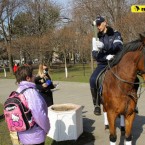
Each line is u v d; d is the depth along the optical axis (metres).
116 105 5.76
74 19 31.58
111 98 5.82
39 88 8.71
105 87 5.98
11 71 40.31
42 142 4.60
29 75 4.58
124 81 5.66
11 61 40.41
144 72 5.47
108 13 27.38
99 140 7.33
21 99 4.38
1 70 48.38
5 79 29.05
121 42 6.35
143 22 18.55
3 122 9.59
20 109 4.34
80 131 7.64
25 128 4.38
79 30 31.56
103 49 6.45
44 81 8.89
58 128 7.21
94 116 9.88
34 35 39.59
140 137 7.44
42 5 42.53
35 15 42.53
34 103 4.34
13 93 4.58
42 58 34.47
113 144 5.93
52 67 44.53
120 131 7.91
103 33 6.45
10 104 4.39
